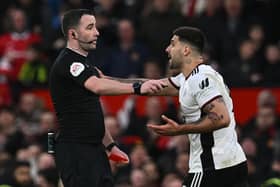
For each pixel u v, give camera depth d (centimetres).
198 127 2652
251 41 4766
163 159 4156
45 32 5009
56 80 2745
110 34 4859
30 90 4862
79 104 2744
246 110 4597
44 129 4462
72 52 2738
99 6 5016
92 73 2711
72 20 2738
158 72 4662
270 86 4588
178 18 4866
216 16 4866
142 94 2672
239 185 2733
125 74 4756
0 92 4875
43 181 4069
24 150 4366
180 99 2728
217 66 4681
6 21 5100
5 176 4156
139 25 5009
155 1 4909
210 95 2667
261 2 4966
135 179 4003
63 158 2758
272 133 4284
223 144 2702
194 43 2720
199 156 2720
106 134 2864
